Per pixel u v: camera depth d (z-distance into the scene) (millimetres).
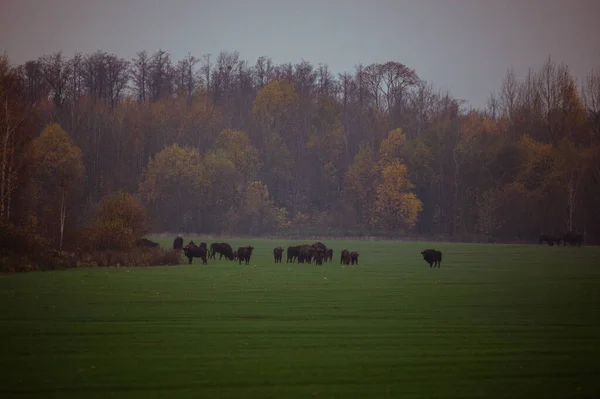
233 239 153000
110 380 25734
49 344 31578
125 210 91375
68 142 151000
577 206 156500
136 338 33000
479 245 140625
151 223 102750
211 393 24312
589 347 31578
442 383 25734
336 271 71625
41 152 143000
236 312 41062
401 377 26453
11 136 90125
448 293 51312
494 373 27078
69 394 24062
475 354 30078
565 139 162875
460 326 36656
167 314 40094
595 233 156625
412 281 60594
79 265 76625
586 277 65188
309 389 24891
